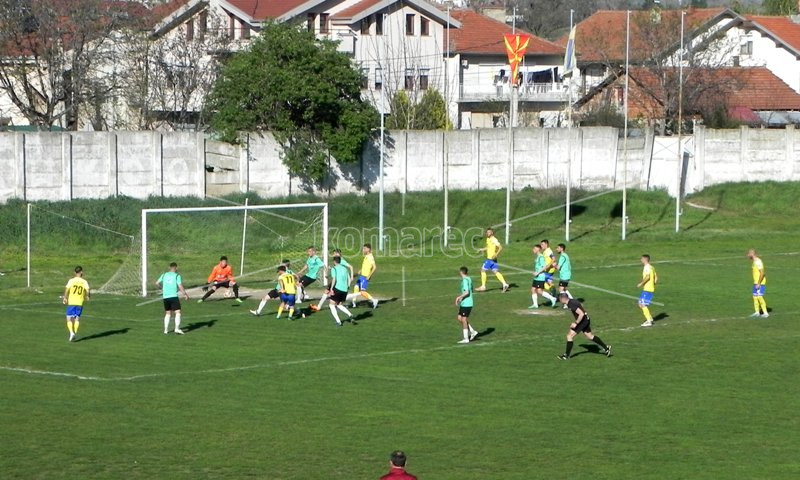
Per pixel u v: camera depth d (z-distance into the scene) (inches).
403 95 3346.5
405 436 980.6
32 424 1015.6
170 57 3102.9
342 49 3580.2
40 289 1887.3
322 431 995.3
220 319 1589.6
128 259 2180.1
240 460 910.4
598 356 1320.1
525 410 1069.8
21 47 2856.8
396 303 1733.5
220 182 2578.7
